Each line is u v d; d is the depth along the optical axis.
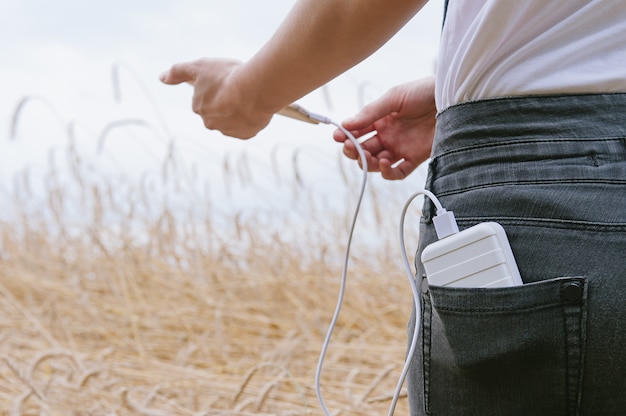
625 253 0.83
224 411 2.00
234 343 3.36
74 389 2.20
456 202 0.92
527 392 0.86
